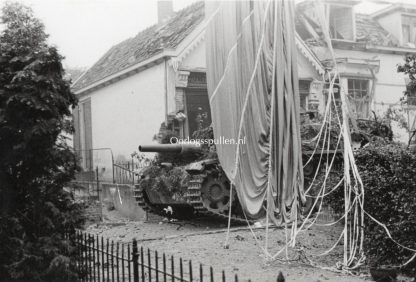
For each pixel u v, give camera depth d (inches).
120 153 804.0
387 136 641.0
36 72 251.6
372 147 372.5
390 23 925.2
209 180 542.6
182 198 557.6
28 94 246.4
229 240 434.0
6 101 247.4
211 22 393.1
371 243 328.5
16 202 269.0
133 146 764.6
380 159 358.6
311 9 831.7
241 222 558.6
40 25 262.4
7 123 255.3
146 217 631.2
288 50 376.2
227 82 386.6
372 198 333.1
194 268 334.6
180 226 553.0
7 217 251.8
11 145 259.8
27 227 264.7
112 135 828.6
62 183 266.1
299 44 777.6
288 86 374.9
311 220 494.6
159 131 672.4
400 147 362.3
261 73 383.9
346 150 339.6
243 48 383.2
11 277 245.4
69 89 271.1
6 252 251.3
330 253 378.0
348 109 393.7
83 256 265.6
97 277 277.3
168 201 581.3
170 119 673.0
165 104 682.2
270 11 378.9
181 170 561.3
